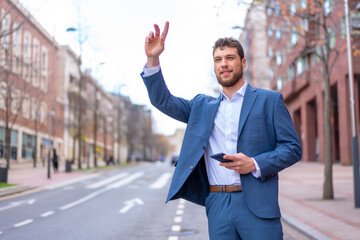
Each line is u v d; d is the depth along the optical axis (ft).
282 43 138.82
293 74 133.08
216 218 8.64
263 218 8.26
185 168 8.79
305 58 117.70
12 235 24.29
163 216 32.94
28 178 73.36
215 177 8.85
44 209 36.04
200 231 26.12
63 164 159.22
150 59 8.86
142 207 38.52
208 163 9.04
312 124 129.80
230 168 8.18
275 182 8.57
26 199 43.47
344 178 65.05
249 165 8.12
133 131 258.57
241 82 9.17
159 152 479.82
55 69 170.09
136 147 281.74
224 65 8.92
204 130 8.93
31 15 43.16
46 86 153.99
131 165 196.54
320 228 25.58
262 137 8.64
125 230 26.37
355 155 35.12
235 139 8.78
